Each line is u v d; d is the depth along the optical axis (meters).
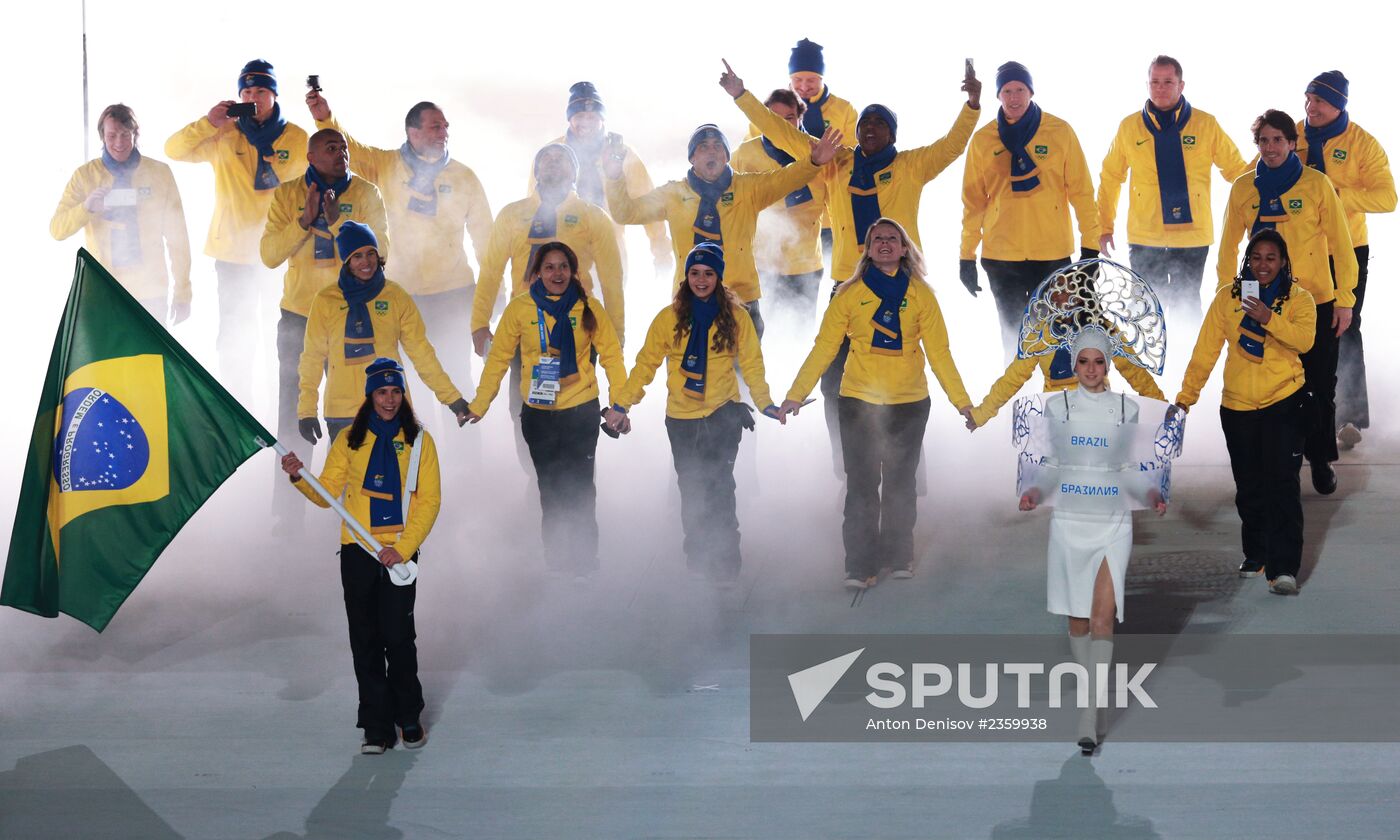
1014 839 24.38
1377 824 24.59
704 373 35.53
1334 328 39.53
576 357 36.06
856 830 24.80
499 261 40.59
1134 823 24.81
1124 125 46.97
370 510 28.16
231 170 45.78
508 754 27.95
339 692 31.06
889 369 35.00
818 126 46.19
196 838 25.17
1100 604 27.94
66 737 29.19
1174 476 43.25
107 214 44.97
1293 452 34.19
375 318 37.25
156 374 28.44
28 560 28.38
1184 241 46.91
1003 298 45.00
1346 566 35.81
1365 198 42.91
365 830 25.25
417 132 43.12
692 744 28.17
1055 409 28.33
